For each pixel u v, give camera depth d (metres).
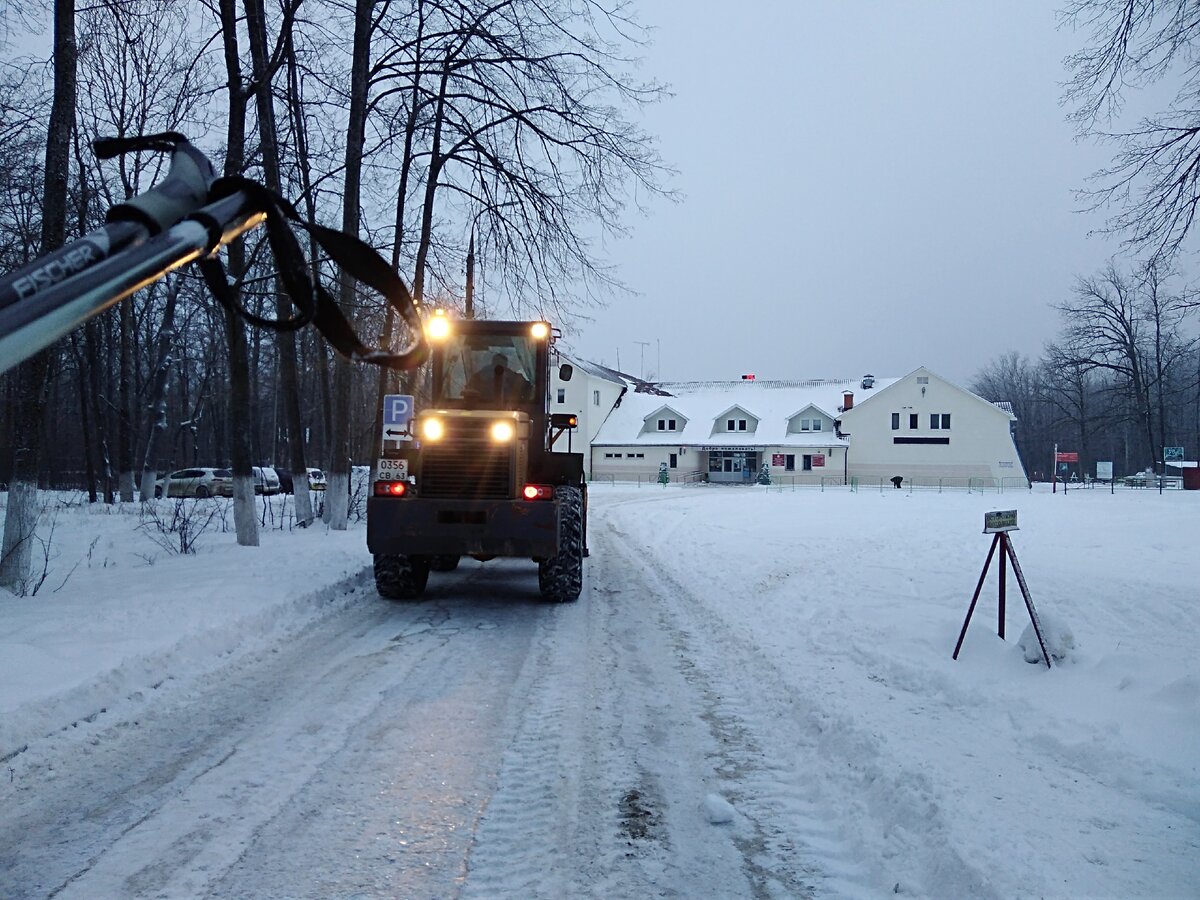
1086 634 7.55
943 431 60.72
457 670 6.62
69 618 7.21
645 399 69.00
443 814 3.97
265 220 1.38
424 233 16.81
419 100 15.49
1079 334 43.47
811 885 3.37
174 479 36.50
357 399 40.19
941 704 5.55
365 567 11.34
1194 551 15.02
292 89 14.81
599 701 5.83
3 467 29.72
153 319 32.31
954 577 11.49
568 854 3.59
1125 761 4.33
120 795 4.12
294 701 5.73
